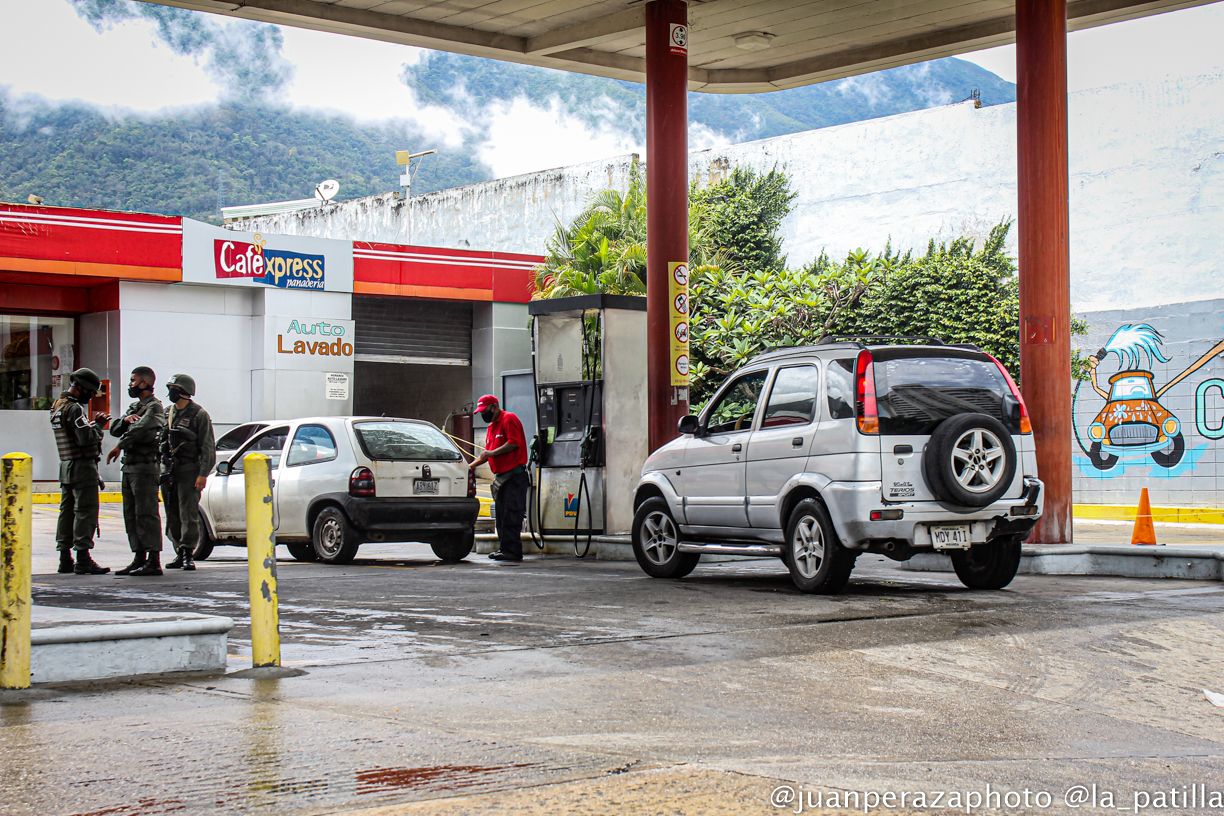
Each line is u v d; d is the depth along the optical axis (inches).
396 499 469.7
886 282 1059.9
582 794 139.4
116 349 976.9
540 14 602.9
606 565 474.3
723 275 951.0
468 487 493.7
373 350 1123.3
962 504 327.3
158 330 986.1
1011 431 344.5
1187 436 863.1
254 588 221.1
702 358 886.4
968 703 201.9
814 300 885.2
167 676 216.5
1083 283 917.2
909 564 446.3
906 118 1069.1
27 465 203.5
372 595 348.2
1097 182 913.5
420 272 1118.4
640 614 301.6
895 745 171.6
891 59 667.4
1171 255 876.6
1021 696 208.8
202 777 147.5
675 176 553.9
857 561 491.8
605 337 515.8
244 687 206.2
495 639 260.4
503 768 151.9
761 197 1168.2
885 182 1081.4
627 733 174.4
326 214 1723.7
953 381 341.1
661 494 411.5
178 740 166.7
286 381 1032.2
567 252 1142.3
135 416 419.8
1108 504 893.2
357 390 1342.3
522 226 1472.7
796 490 350.3
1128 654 248.7
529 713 187.2
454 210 1551.4
